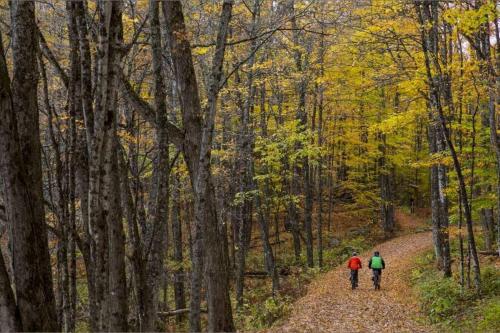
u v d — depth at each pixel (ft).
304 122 74.64
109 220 19.77
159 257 23.07
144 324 22.88
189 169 24.11
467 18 34.19
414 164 49.65
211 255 24.49
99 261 16.74
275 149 57.41
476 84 41.88
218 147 60.95
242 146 54.85
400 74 45.16
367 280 65.82
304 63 64.64
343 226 107.76
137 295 23.56
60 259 28.17
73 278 27.96
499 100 43.29
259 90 65.57
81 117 24.07
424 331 38.52
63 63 35.99
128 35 34.32
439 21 41.83
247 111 53.98
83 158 22.98
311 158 79.92
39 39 26.76
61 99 37.60
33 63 17.28
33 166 16.70
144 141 41.27
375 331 39.55
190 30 38.83
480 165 51.55
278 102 66.08
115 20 17.07
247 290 67.36
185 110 24.07
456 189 48.19
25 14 17.04
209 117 20.10
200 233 19.56
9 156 15.90
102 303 16.84
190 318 18.99
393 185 113.91
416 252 78.74
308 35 55.57
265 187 70.49
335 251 89.35
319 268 75.56
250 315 52.37
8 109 15.90
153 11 22.63
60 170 26.50
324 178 121.29
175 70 24.36
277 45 56.80
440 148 51.49
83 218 22.40
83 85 21.18
